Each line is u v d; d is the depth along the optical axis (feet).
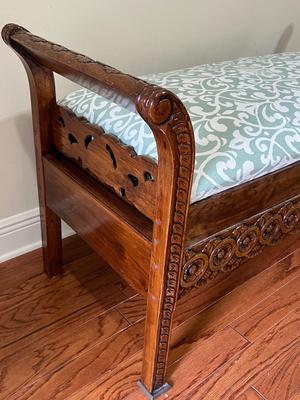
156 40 4.20
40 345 3.24
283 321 3.56
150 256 2.46
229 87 3.16
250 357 3.23
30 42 2.57
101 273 3.94
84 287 3.78
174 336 3.36
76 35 3.66
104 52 3.89
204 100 2.89
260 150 2.59
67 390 2.94
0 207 3.90
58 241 3.73
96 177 2.93
